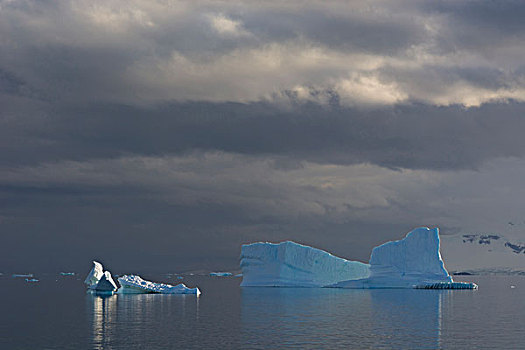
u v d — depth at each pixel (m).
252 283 169.00
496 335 68.88
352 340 65.06
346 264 168.00
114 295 142.62
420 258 160.50
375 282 157.88
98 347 61.81
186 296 135.75
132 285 145.75
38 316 93.06
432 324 78.88
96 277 153.50
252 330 72.81
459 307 104.94
